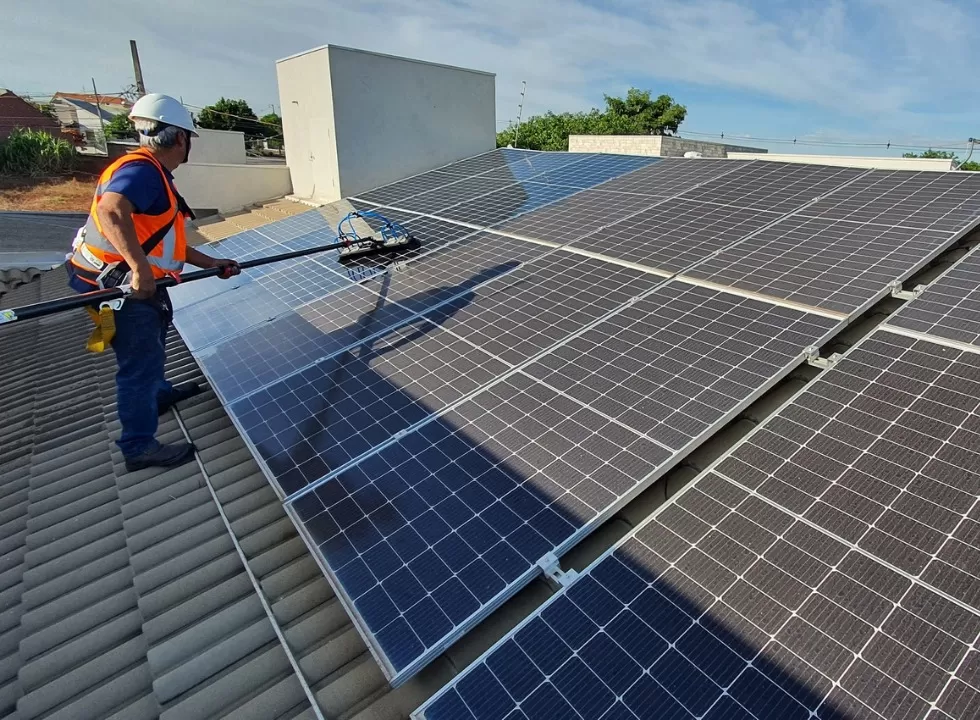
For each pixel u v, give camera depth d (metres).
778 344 4.48
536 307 5.98
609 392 4.39
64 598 4.45
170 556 4.66
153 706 3.54
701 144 24.20
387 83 16.67
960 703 2.18
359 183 16.95
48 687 3.75
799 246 6.12
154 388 5.29
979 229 6.09
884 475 3.18
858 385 3.86
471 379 4.99
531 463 3.89
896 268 5.20
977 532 2.77
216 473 5.52
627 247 7.08
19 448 6.71
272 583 4.17
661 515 3.24
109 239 4.20
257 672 3.56
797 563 2.84
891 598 2.59
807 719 2.25
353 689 3.33
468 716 2.52
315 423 4.89
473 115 18.66
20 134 46.25
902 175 7.80
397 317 6.50
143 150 4.60
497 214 10.03
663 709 2.40
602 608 2.84
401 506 3.78
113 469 5.93
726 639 2.59
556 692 2.54
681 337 4.87
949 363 3.85
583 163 13.48
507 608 3.25
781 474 3.33
